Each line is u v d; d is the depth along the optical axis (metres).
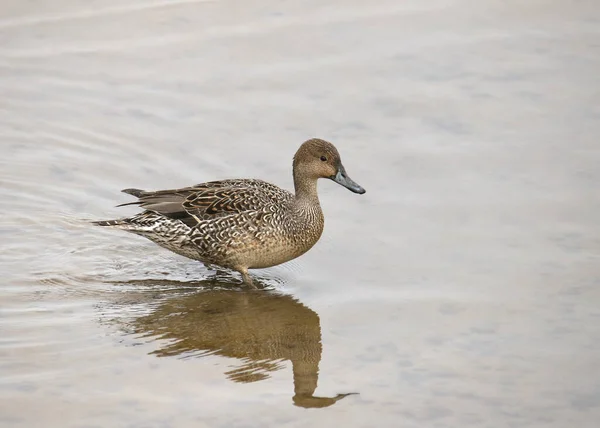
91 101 18.00
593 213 14.78
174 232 14.09
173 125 17.34
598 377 11.38
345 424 10.59
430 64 18.72
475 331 12.35
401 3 20.58
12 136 17.14
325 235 14.80
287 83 18.31
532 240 14.27
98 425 10.42
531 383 11.28
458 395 11.09
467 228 14.65
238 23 20.08
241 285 14.04
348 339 12.32
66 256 14.45
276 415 10.73
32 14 20.28
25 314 12.77
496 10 20.36
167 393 11.11
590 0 20.55
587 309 12.69
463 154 16.34
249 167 16.28
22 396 10.91
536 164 16.00
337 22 20.05
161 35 19.70
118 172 16.31
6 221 15.20
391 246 14.38
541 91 17.88
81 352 11.91
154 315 12.95
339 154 15.48
